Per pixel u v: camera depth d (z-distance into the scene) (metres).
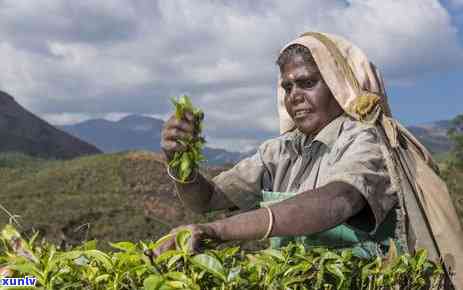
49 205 22.80
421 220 2.44
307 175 2.71
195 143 2.36
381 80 2.83
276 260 1.97
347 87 2.65
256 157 3.01
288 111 2.80
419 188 2.51
